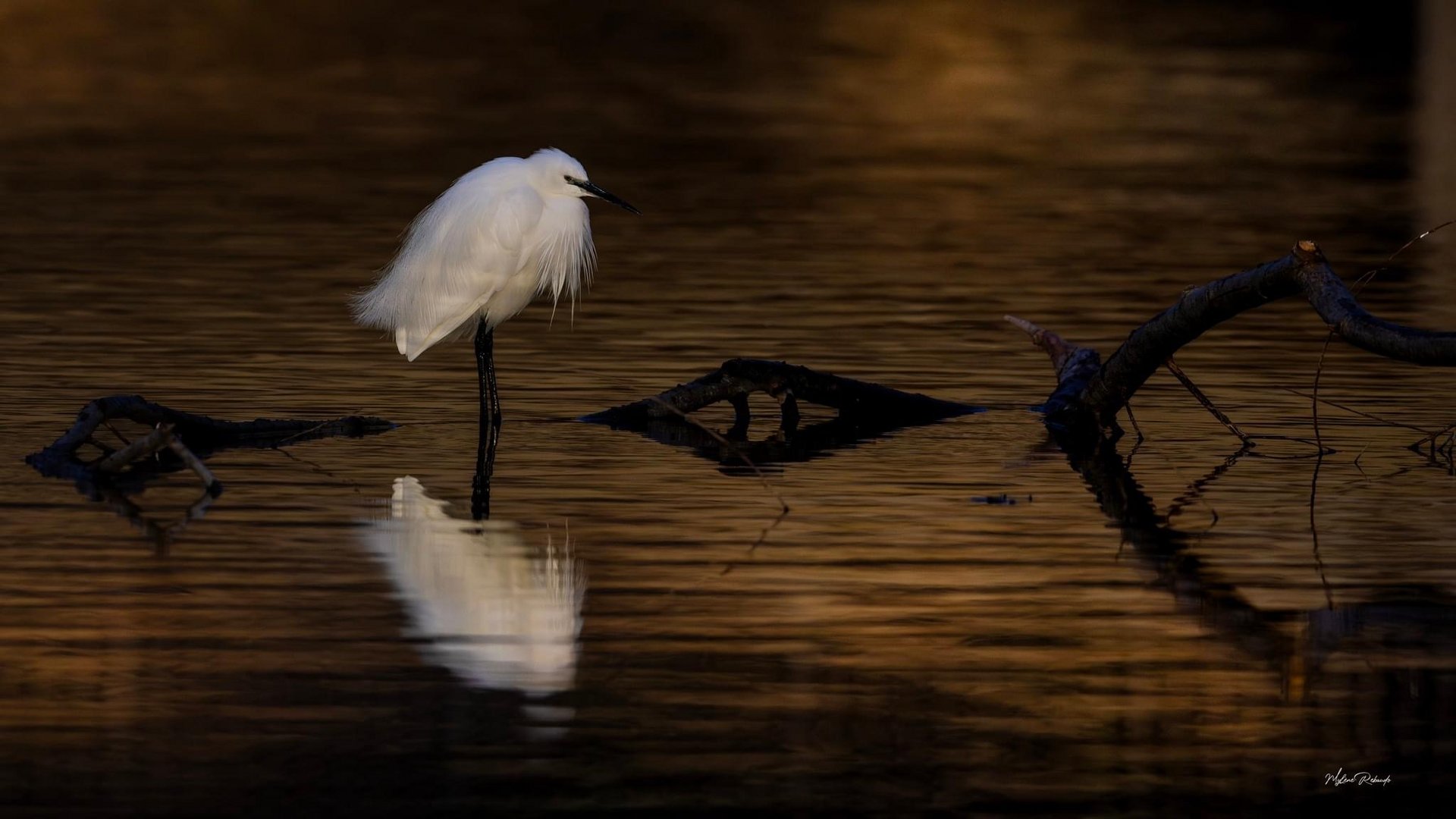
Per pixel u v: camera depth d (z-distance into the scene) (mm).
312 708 8000
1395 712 8070
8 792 7160
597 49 51219
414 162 32094
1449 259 23359
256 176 30156
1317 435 13625
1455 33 55844
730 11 57719
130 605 9391
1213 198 29328
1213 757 7602
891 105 41781
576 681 8352
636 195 29062
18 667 8461
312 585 9781
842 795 7203
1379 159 34250
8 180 28906
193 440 13562
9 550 10414
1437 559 10445
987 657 8719
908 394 15016
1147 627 9172
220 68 45500
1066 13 59188
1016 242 24984
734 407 15078
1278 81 46344
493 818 6980
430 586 9797
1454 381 16328
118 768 7375
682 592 9734
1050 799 7211
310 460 13086
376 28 53469
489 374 14461
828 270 22562
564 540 10812
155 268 21828
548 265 14320
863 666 8594
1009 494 12195
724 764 7480
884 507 11781
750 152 34250
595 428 14477
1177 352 17703
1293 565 10320
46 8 53062
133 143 33500
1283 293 12992
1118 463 13273
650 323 19000
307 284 21016
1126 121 39469
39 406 14531
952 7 59219
